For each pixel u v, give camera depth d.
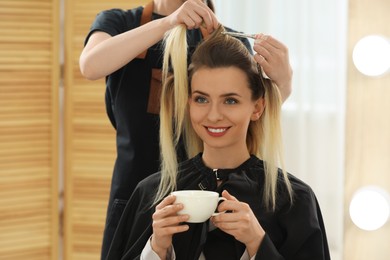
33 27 3.19
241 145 1.72
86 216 3.29
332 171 3.63
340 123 3.61
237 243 1.62
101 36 2.09
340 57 3.59
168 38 1.79
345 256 3.61
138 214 1.76
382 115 3.56
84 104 3.25
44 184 3.28
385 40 3.46
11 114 3.18
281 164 1.71
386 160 3.58
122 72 2.11
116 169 2.13
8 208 3.21
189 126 1.84
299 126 3.61
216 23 1.77
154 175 1.81
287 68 1.80
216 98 1.64
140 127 2.10
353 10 3.52
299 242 1.64
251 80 1.68
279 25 3.60
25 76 3.19
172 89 1.79
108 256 1.80
